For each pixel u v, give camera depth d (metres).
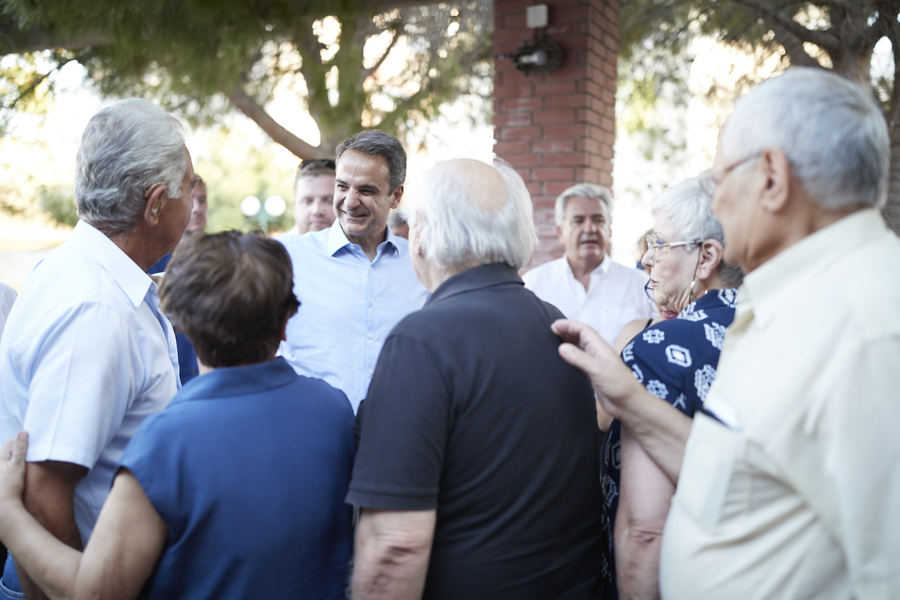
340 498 1.16
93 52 4.44
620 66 5.32
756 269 0.98
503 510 1.12
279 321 1.13
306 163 3.16
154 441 1.01
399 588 1.04
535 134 4.29
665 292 1.43
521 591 1.13
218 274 1.06
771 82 0.94
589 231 3.35
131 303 1.30
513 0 4.30
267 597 1.06
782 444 0.85
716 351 1.22
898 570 0.78
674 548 1.01
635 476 1.19
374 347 2.41
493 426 1.10
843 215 0.90
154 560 1.03
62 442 1.14
